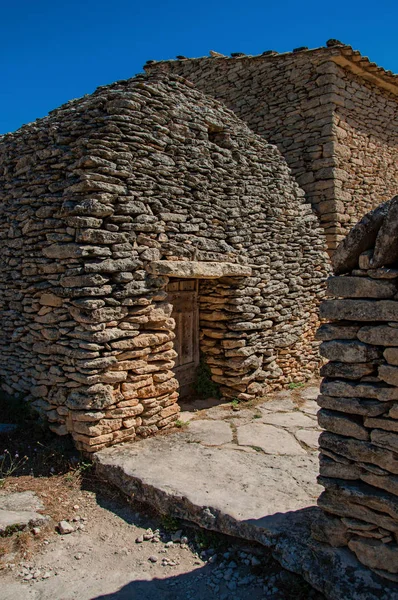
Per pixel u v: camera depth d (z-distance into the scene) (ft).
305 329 26.86
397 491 8.97
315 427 18.97
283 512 11.82
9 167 19.51
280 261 24.63
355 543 9.59
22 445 17.07
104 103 17.42
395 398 8.98
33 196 18.06
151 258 17.65
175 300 21.77
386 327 9.12
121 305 16.65
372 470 9.27
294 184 26.73
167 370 18.54
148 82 18.49
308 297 27.04
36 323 17.89
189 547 12.12
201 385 23.25
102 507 13.96
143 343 17.29
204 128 20.80
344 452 9.67
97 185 15.99
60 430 16.70
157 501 13.17
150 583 10.87
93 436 15.75
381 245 8.96
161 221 18.26
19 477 15.21
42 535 12.52
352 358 9.59
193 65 35.94
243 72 32.73
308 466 14.96
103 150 16.29
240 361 22.31
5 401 19.43
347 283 9.66
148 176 17.85
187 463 14.99
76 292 15.85
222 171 21.47
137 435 17.22
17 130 20.31
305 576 9.85
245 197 22.66
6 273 19.61
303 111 29.68
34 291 17.92
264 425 19.13
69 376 16.29
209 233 20.61
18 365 19.13
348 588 9.11
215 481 13.67
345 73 29.53
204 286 23.16
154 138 18.11
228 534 11.66
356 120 30.45
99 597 10.41
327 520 10.10
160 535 12.67
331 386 9.88
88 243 15.90
